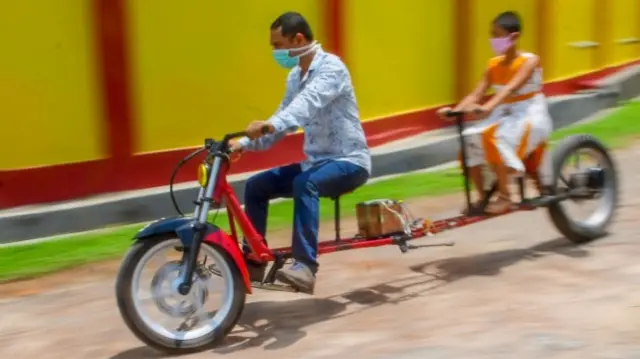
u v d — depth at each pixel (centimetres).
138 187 720
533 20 1049
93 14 678
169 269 420
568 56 1121
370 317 458
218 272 437
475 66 972
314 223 436
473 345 407
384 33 874
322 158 461
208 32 738
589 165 577
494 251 569
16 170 666
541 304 459
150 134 721
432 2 915
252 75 770
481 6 972
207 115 748
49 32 663
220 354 418
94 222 682
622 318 432
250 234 435
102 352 439
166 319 445
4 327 482
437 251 579
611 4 1201
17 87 658
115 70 695
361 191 773
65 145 684
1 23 645
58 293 541
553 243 579
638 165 825
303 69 452
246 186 469
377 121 874
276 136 458
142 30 704
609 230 595
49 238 659
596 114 1106
